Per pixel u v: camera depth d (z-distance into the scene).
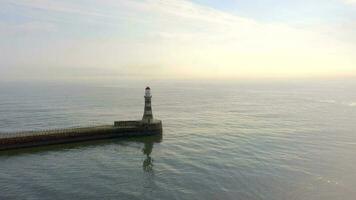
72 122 92.75
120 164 50.94
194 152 57.19
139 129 72.50
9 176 45.00
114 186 41.03
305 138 68.25
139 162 51.97
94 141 68.44
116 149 61.78
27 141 61.84
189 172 45.97
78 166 49.91
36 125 86.62
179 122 92.31
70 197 37.44
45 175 45.50
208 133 74.88
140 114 113.31
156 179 43.41
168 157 54.44
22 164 51.19
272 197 37.28
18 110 115.62
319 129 79.31
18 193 38.69
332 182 42.00
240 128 81.31
